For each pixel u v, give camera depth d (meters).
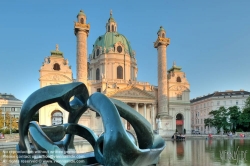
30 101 8.43
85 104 9.21
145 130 8.48
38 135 8.12
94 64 77.88
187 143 32.09
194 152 19.61
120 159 6.69
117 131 6.79
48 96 8.43
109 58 73.88
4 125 61.09
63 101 8.72
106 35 79.38
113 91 64.31
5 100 92.62
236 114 67.94
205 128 99.94
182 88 75.94
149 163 7.94
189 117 75.06
